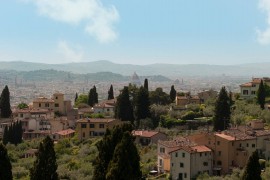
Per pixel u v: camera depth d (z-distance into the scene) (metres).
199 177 141.00
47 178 91.06
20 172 151.62
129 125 88.00
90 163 160.75
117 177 81.56
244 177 95.94
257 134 158.12
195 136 157.25
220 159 150.50
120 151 82.50
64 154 179.62
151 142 184.00
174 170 145.75
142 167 152.75
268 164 145.38
